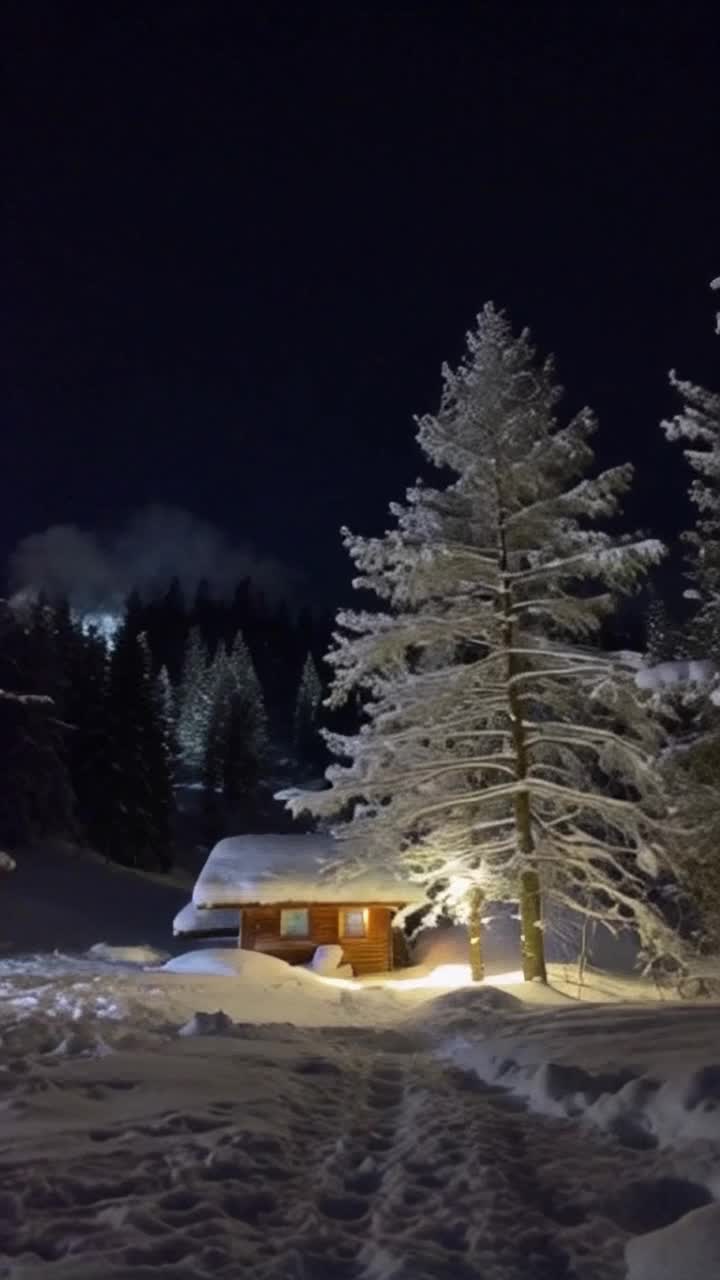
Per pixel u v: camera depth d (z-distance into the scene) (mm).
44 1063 9570
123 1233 5047
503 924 35812
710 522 25766
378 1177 6273
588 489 21875
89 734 68500
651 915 21531
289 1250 4926
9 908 51438
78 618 92625
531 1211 5477
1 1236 5035
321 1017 16734
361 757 22906
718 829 20922
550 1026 11305
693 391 22422
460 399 23172
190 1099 7996
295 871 31578
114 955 37594
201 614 197250
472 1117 7539
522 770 22531
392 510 23297
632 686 20609
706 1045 8984
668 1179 5863
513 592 22734
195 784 106062
